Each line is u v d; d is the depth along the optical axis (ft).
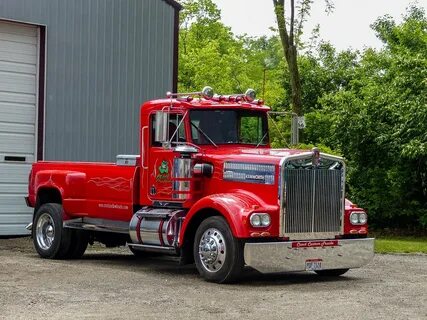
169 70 64.64
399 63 73.36
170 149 38.60
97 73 60.29
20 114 56.80
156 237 38.11
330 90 99.55
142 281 35.04
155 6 63.62
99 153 60.54
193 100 38.88
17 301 28.81
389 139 72.38
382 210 76.59
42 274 36.60
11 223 56.39
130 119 62.34
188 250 36.94
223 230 34.40
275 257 33.99
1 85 55.93
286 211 34.53
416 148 67.21
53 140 57.98
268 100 102.83
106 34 60.75
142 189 40.04
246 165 35.91
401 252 51.83
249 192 35.63
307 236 35.27
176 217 37.47
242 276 37.14
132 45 62.28
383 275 38.60
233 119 39.42
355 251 36.40
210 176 37.47
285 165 34.58
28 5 56.34
